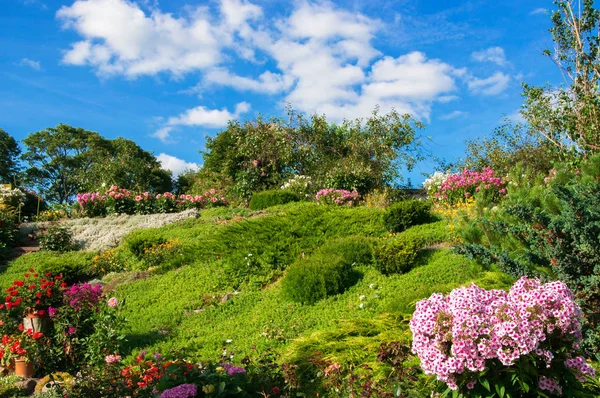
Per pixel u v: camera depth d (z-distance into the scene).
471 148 21.72
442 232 11.12
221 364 5.04
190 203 20.12
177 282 10.73
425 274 8.57
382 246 9.29
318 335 6.09
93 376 5.31
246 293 9.66
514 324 3.55
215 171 29.03
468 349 3.61
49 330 7.86
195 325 8.47
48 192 41.72
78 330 7.46
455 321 3.68
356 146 23.80
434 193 17.30
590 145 12.38
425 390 4.28
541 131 14.28
